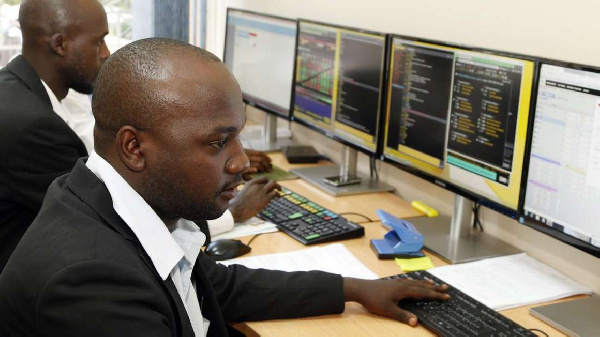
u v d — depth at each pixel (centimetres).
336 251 173
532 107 150
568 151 144
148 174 98
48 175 167
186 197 100
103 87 98
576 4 162
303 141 280
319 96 234
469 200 181
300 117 247
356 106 215
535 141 151
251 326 137
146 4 317
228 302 136
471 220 187
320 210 197
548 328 139
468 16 194
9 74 182
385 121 202
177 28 321
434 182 185
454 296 146
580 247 144
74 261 90
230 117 99
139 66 95
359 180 230
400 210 208
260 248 175
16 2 307
